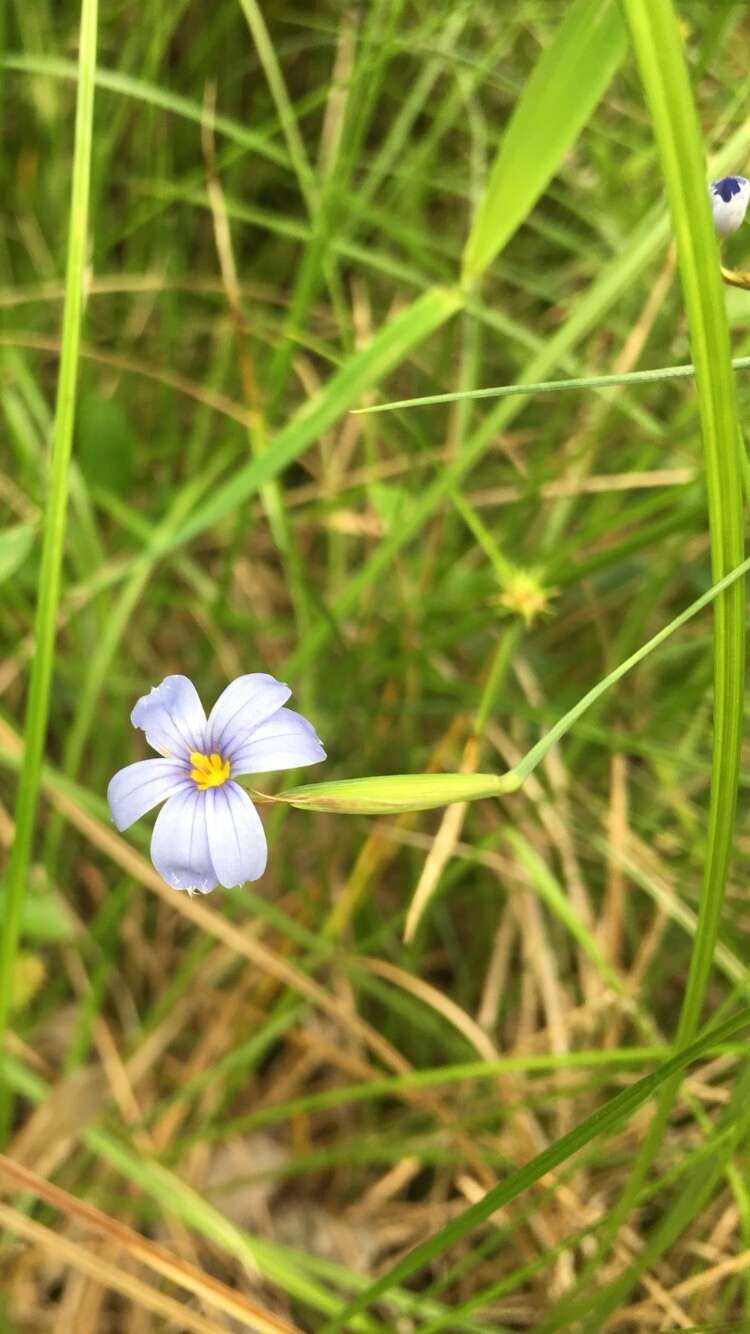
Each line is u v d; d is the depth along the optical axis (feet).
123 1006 0.56
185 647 0.65
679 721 0.56
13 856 0.36
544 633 0.61
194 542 0.66
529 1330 0.45
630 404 0.51
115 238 0.61
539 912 0.54
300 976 0.49
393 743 0.58
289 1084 0.54
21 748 0.51
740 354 0.48
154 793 0.28
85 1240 0.49
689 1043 0.30
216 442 0.65
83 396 0.54
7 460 0.63
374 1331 0.41
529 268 0.66
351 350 0.55
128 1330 0.48
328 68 0.68
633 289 0.58
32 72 0.61
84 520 0.55
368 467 0.56
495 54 0.56
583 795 0.54
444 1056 0.54
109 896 0.58
